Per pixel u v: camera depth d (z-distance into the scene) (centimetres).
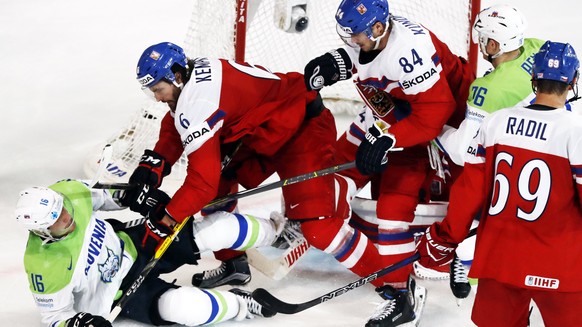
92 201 1333
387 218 1496
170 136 1464
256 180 1545
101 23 3269
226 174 1534
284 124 1437
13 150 2173
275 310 1373
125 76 2750
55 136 2272
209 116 1339
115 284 1325
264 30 2091
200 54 1906
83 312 1250
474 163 1179
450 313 1460
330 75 1452
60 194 1240
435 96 1390
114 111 2456
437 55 1398
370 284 1560
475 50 1906
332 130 1534
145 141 2000
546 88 1130
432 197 1641
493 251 1165
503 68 1411
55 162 2111
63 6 3484
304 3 1702
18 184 1986
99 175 1267
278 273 1505
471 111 1424
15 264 1608
